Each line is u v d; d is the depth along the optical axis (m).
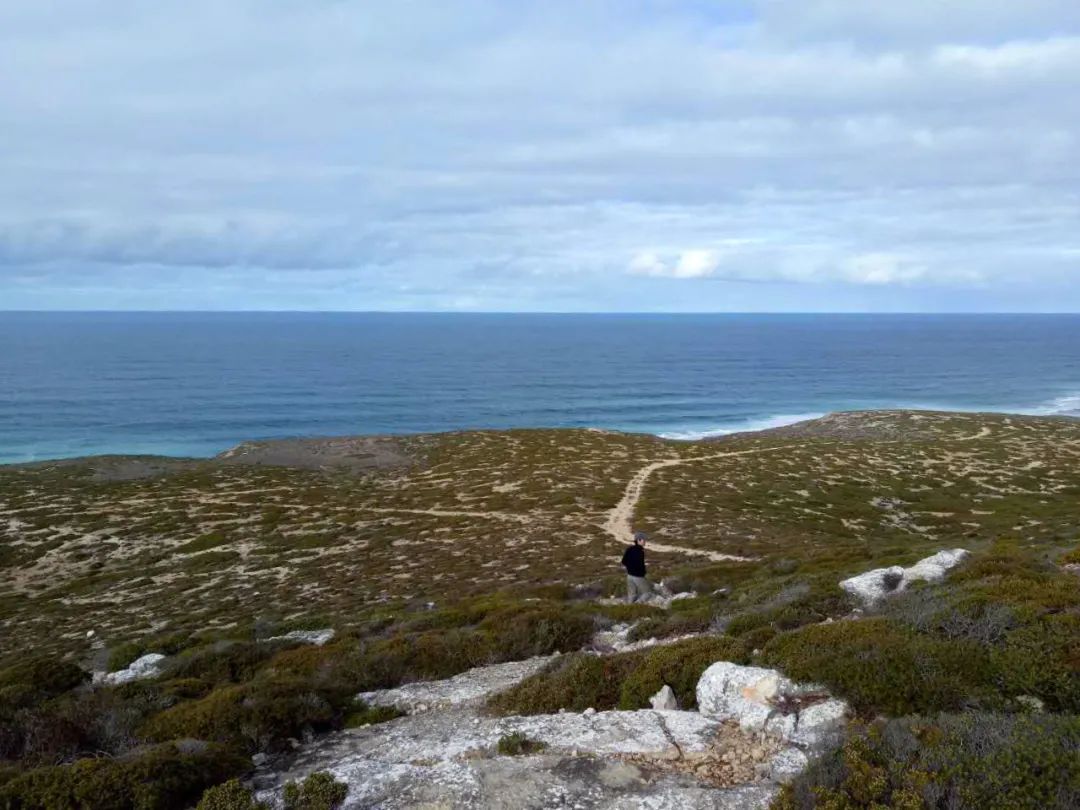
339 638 20.94
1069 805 6.31
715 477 66.88
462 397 178.25
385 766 8.99
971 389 196.88
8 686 14.03
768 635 12.55
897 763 7.03
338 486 69.56
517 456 80.00
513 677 13.84
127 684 14.85
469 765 8.72
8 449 115.12
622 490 61.59
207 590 39.56
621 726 9.68
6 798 8.09
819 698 9.64
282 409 156.75
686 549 41.22
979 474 69.12
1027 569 15.90
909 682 9.30
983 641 10.31
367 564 42.69
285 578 40.81
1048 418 106.50
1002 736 7.23
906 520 54.06
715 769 8.28
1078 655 9.34
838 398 180.25
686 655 11.62
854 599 16.36
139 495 65.44
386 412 155.12
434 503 60.19
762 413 156.62
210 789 8.26
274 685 12.30
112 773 8.36
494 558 41.66
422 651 15.84
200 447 119.69
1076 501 58.03
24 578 44.34
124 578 43.06
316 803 8.00
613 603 24.73
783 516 52.66
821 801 6.81
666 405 167.38
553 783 8.13
